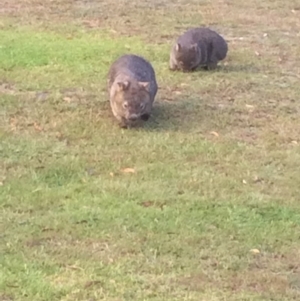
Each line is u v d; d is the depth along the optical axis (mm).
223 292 16688
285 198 21422
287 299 16531
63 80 30688
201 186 21859
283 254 18438
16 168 22609
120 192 21219
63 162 23047
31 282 16719
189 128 26188
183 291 16656
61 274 17109
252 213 20359
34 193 21000
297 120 27562
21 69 31969
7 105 27531
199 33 32812
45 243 18469
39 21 41062
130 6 45719
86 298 16250
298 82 31969
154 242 18625
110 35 38562
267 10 45969
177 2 47406
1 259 17609
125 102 25359
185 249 18406
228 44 37812
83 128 25703
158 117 27000
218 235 19125
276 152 24578
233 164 23547
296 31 41219
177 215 20031
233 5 47000
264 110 28375
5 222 19359
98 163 23125
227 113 27781
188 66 32312
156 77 31531
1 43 35844
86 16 42656
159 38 38438
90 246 18406
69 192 21094
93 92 29328
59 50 34969
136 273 17297
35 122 26141
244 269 17719
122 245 18438
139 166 23016
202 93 29891
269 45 37969
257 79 32031
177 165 23234
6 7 44125
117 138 25016
